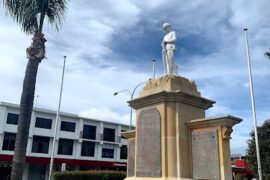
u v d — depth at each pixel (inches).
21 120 405.7
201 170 304.8
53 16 476.1
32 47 432.8
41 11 458.6
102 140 2068.2
